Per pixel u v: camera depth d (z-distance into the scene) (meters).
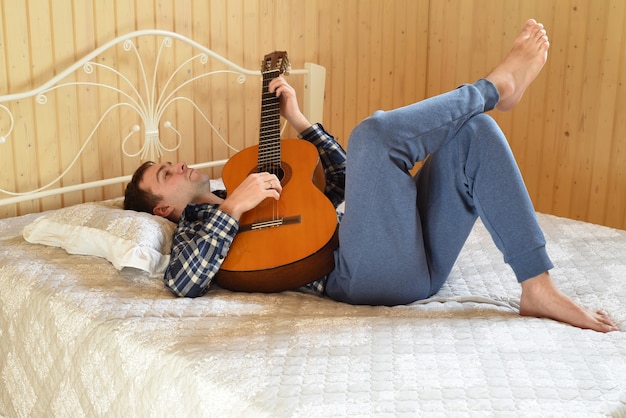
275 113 2.15
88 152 2.54
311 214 1.86
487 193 1.62
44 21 2.36
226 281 1.84
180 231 1.94
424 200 1.77
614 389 1.28
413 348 1.45
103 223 1.97
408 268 1.72
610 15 3.07
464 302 1.77
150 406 1.50
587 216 3.26
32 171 2.41
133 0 2.56
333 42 3.27
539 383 1.30
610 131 3.14
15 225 2.26
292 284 1.81
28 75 2.35
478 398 1.26
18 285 1.87
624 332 1.55
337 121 3.37
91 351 1.64
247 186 1.85
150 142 2.67
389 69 3.54
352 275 1.75
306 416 1.23
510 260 1.63
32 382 1.82
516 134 3.44
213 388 1.37
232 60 2.91
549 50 3.27
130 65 2.59
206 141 2.88
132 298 1.75
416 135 1.63
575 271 1.94
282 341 1.50
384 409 1.24
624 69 3.06
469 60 3.55
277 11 3.03
